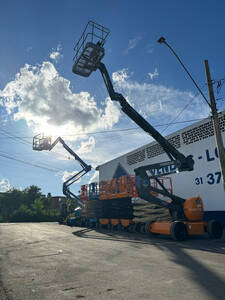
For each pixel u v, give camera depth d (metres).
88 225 25.25
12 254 9.07
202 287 4.78
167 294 4.41
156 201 14.66
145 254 8.63
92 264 7.11
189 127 20.53
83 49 16.09
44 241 13.17
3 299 4.32
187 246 10.35
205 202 18.22
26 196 74.75
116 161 30.83
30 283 5.28
